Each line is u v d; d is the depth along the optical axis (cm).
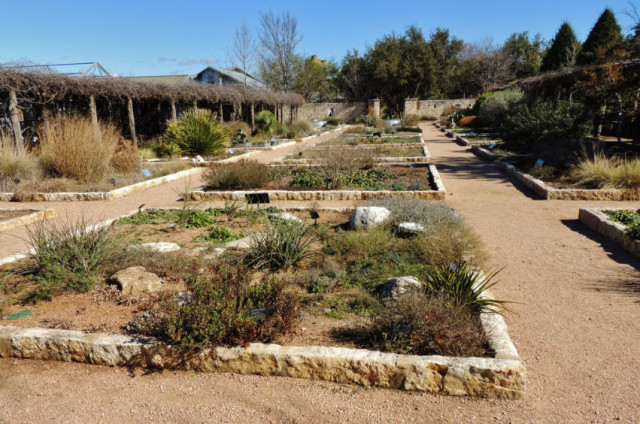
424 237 547
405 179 1116
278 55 4253
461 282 394
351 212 784
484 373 299
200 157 1555
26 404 312
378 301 416
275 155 1780
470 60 4878
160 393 318
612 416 280
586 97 1520
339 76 4828
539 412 286
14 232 729
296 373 328
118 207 913
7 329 377
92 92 1409
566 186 952
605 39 2053
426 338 337
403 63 4222
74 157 1100
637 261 540
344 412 292
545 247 603
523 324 395
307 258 529
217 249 576
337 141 2062
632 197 869
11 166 1082
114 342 350
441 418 284
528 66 4425
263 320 356
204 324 340
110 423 290
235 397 311
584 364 335
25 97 1343
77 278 469
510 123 1655
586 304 431
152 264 514
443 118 3681
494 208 831
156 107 2053
